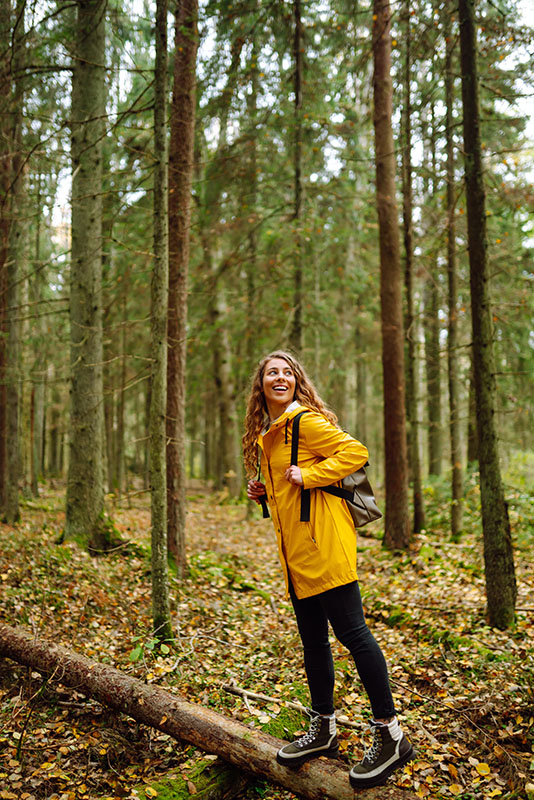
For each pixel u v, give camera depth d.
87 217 7.20
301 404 2.87
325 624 2.77
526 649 4.03
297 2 8.55
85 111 6.88
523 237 10.26
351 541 2.62
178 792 2.67
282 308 11.95
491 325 4.86
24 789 2.73
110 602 5.35
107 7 6.58
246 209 10.70
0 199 6.99
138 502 13.95
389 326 8.68
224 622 5.32
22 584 5.20
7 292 9.01
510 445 12.27
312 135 10.03
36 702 3.44
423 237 10.48
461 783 2.76
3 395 11.03
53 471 21.53
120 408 15.80
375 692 2.47
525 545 7.10
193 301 12.66
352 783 2.42
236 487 15.73
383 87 8.58
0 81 6.67
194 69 6.96
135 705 3.13
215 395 18.42
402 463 8.42
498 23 5.68
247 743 2.76
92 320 7.18
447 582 6.22
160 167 4.59
